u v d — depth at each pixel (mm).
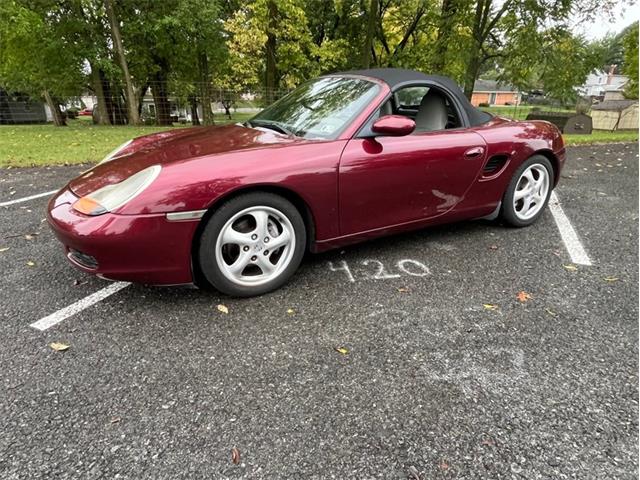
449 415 1578
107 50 15711
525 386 1741
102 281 2508
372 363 1856
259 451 1403
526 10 13133
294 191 2270
